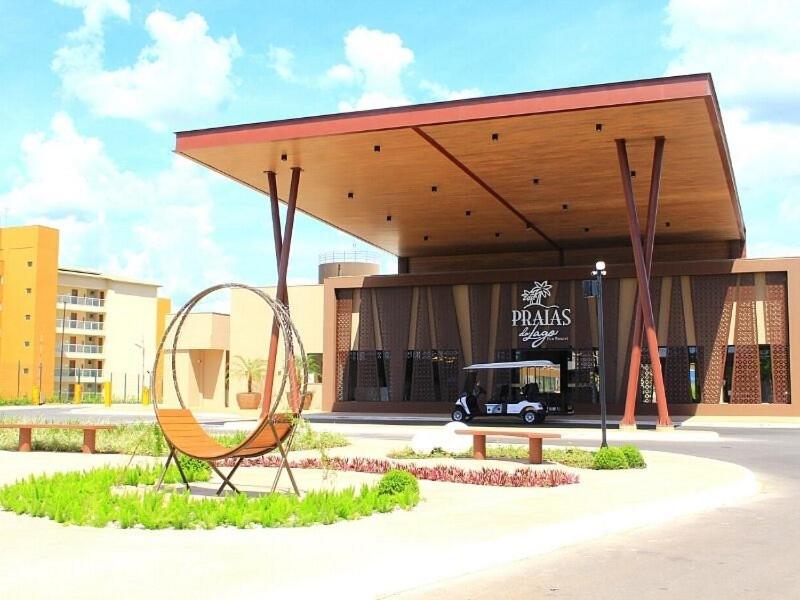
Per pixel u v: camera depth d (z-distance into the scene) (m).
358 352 38.03
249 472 13.31
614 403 33.91
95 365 70.94
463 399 30.59
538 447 14.85
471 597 5.92
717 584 6.29
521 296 35.66
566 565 6.98
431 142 24.78
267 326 43.44
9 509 9.03
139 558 6.50
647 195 31.59
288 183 30.47
